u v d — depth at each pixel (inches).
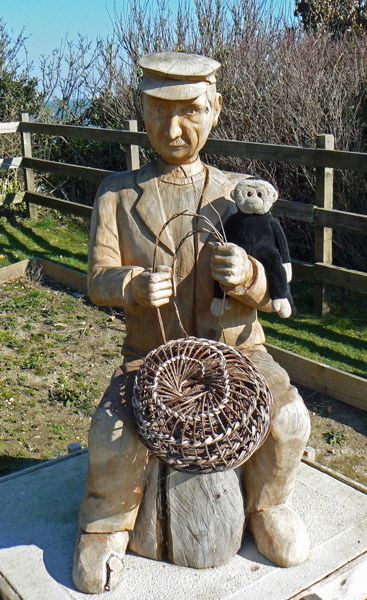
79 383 208.5
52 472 131.6
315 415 189.2
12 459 167.3
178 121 101.5
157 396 90.9
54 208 355.9
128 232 107.1
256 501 108.0
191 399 91.2
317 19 515.5
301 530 106.6
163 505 105.3
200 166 109.4
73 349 233.9
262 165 312.5
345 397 194.2
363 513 117.6
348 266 293.9
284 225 307.3
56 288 294.4
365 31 476.7
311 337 233.5
